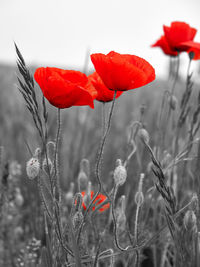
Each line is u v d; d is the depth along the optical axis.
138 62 0.60
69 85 0.56
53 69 0.60
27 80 0.57
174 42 0.89
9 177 0.87
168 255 0.83
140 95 2.02
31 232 0.93
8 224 0.91
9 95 1.73
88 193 0.68
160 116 0.88
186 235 0.60
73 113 1.79
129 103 1.87
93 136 1.43
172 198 0.60
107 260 0.78
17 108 1.61
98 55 0.56
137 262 0.64
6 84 1.88
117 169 0.59
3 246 0.92
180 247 0.60
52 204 0.62
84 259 0.63
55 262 0.61
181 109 0.82
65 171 1.22
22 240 1.00
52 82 0.56
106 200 0.59
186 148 0.78
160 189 0.59
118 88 0.58
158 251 0.86
